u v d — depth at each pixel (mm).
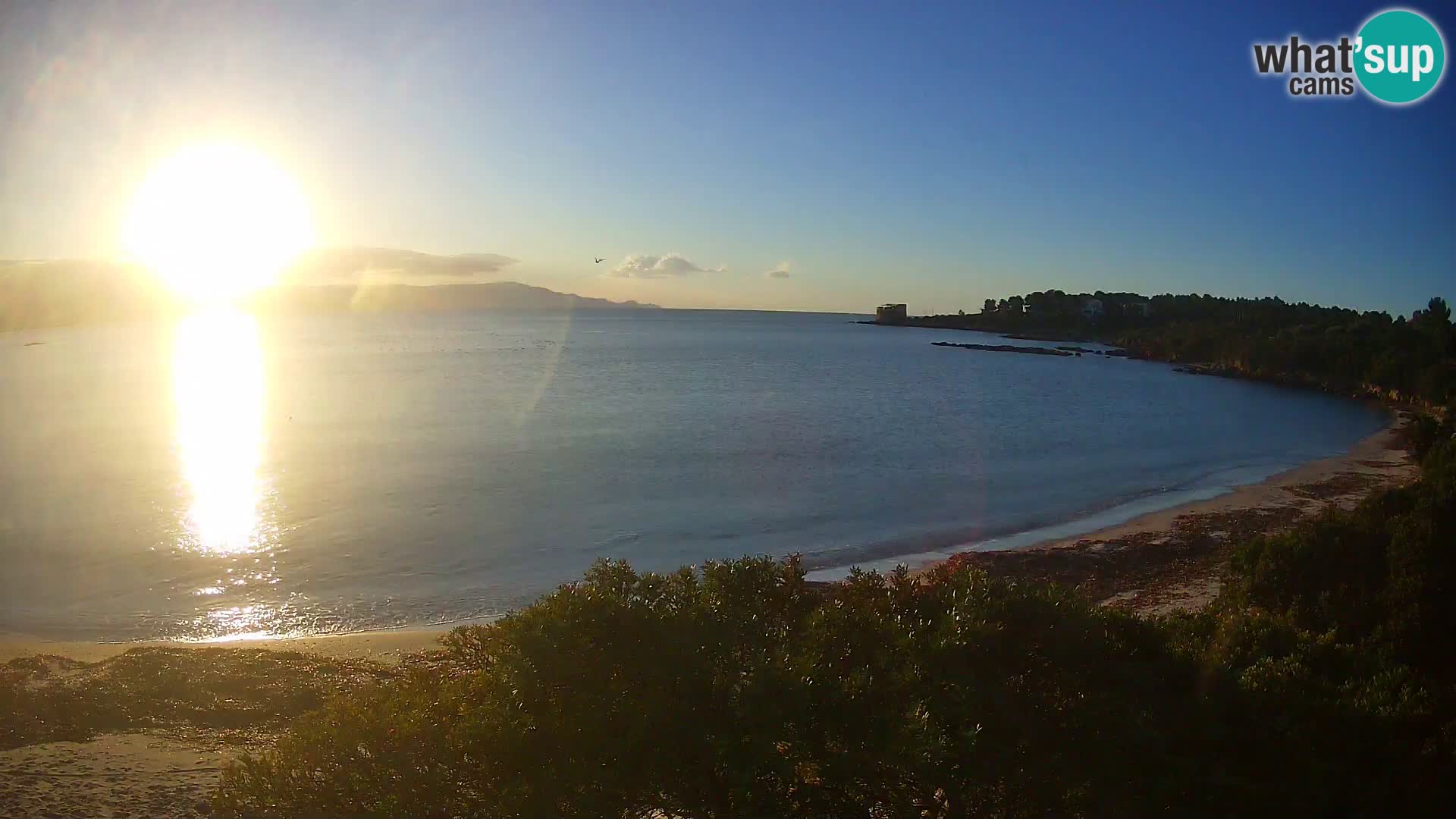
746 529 24938
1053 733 5469
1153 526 24891
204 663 13039
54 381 75438
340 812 5012
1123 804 5234
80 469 33594
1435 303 87812
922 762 4750
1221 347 104875
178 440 41438
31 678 12266
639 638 5684
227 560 21312
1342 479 32969
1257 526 24375
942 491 30641
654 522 25516
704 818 4988
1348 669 7043
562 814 4820
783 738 5000
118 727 10141
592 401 59125
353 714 5516
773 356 116312
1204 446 42969
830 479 32562
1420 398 63250
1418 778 5547
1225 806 5293
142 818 6918
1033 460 37562
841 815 4988
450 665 7039
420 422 47719
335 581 19781
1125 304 180500
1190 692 6062
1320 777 5480
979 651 5781
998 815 5141
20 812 7051
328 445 39688
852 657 5809
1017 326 196250
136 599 18438
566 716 5234
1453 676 9445
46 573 20062
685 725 5066
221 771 8109
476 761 5059
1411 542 10727
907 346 151000
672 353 122375
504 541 23312
